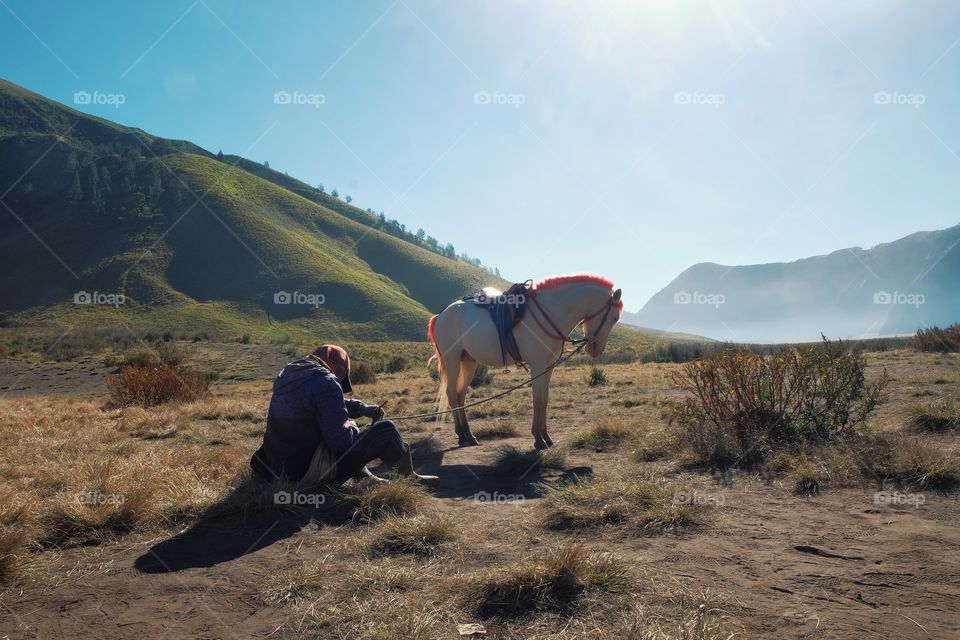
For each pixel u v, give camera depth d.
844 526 4.43
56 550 4.40
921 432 7.25
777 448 6.80
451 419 11.42
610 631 2.92
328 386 5.62
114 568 4.06
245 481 5.84
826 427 7.19
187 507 5.11
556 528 4.63
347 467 5.75
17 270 168.50
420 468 7.30
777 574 3.60
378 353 45.38
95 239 182.12
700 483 5.80
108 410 14.48
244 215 192.12
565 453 7.18
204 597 3.56
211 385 24.19
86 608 3.46
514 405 12.68
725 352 7.81
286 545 4.43
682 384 8.12
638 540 4.29
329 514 5.13
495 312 8.72
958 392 10.45
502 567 3.68
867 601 3.21
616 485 5.27
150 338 57.84
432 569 3.86
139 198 199.38
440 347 9.62
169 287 160.38
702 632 2.78
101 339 52.03
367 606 3.28
